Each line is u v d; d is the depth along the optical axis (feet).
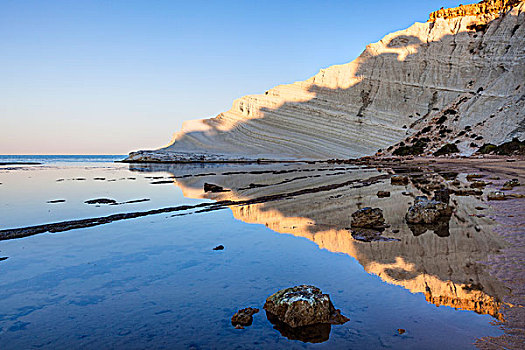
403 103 214.07
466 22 218.18
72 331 13.34
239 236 27.86
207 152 222.69
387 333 12.35
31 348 12.19
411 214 30.91
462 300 14.61
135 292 17.08
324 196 49.11
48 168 145.07
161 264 21.27
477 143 152.05
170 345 12.21
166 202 48.26
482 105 173.47
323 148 206.59
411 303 14.64
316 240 25.82
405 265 19.38
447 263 19.24
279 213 37.58
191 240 27.04
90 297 16.61
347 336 12.30
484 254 20.27
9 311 15.28
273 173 100.89
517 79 167.32
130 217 37.58
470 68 201.16
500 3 211.00
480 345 11.24
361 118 215.31
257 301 15.69
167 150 230.48
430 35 226.58
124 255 23.43
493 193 40.04
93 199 52.24
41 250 25.02
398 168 103.60
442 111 194.18
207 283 17.94
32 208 44.62
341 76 237.45
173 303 15.71
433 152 164.25
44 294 17.10
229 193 57.00
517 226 26.23
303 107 230.48
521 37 185.57
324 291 16.24
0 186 72.18
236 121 249.55
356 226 29.81
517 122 140.67
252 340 12.42
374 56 236.43
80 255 23.62
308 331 12.85
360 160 168.76
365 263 20.10
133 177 94.79
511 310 13.41
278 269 19.67
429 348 11.27
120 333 13.14
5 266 21.52
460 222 29.17
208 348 11.93
